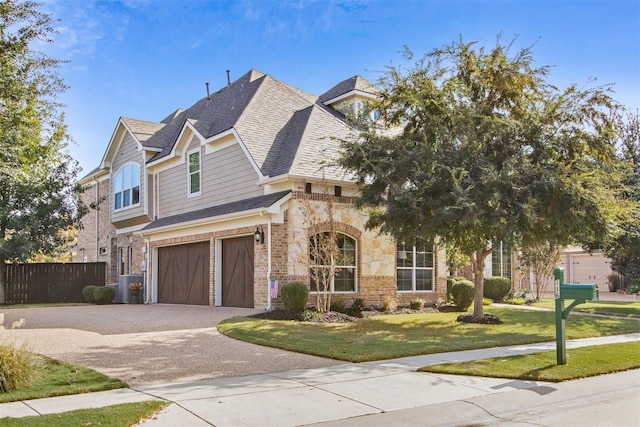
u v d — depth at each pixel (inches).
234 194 796.6
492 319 636.7
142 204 1016.9
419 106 616.4
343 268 730.2
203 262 837.2
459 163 574.2
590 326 621.0
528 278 1326.3
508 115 612.1
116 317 657.0
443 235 590.6
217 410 266.8
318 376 346.0
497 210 531.5
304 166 700.7
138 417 249.6
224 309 724.7
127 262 1109.7
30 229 964.6
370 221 657.0
